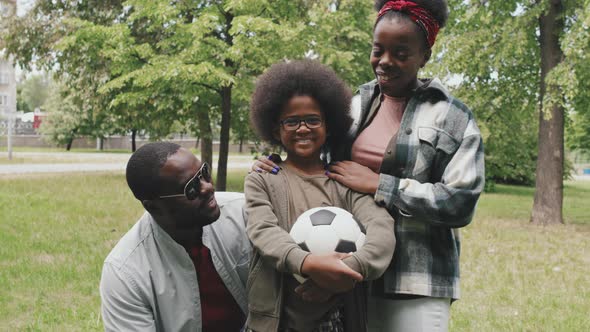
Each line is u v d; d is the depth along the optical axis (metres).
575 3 9.38
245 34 10.52
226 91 12.16
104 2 14.70
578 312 4.97
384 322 2.24
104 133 39.44
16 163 22.77
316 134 2.12
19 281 5.46
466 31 10.34
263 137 2.32
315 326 2.01
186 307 2.34
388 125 2.26
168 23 11.42
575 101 10.70
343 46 15.34
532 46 10.43
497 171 19.17
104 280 2.34
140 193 2.17
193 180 2.14
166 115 13.90
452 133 2.12
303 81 2.11
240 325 2.51
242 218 2.46
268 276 2.03
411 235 2.12
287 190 2.11
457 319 4.69
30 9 15.36
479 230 9.44
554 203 10.52
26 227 8.18
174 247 2.28
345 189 2.14
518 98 11.10
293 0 11.61
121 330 2.30
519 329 4.48
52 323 4.38
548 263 6.94
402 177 2.15
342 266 1.80
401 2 2.08
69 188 13.19
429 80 2.25
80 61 14.32
